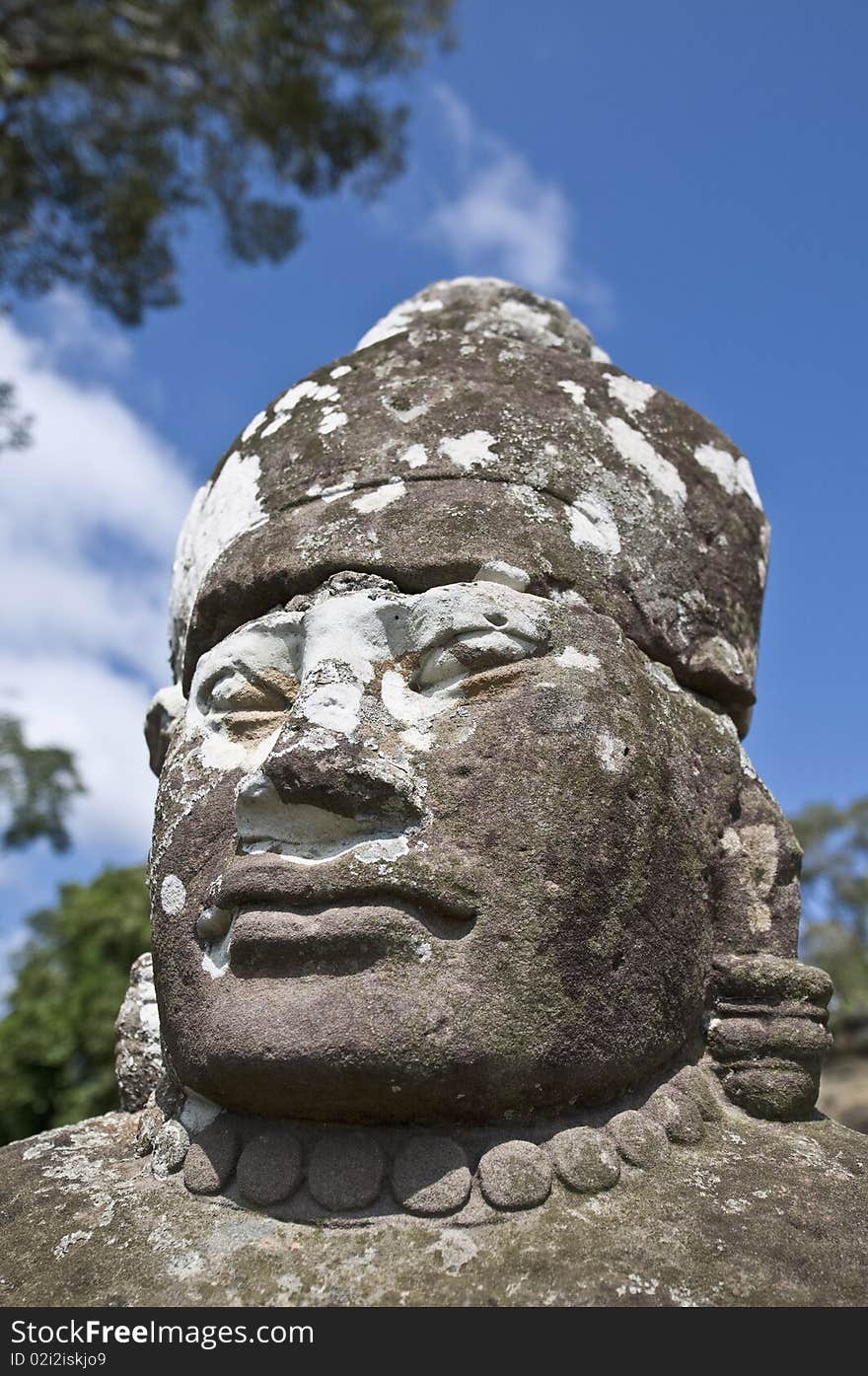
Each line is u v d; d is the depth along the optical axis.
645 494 2.58
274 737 2.18
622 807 2.08
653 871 2.12
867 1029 14.86
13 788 15.03
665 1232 1.75
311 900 1.86
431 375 2.63
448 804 1.94
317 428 2.61
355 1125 1.89
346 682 2.06
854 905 21.48
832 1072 13.84
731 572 2.71
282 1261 1.71
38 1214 1.94
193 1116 2.05
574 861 1.96
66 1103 9.06
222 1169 1.92
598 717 2.11
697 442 2.84
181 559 2.97
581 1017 1.91
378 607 2.18
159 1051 2.53
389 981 1.81
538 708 2.06
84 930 9.98
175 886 2.14
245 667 2.28
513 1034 1.83
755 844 2.46
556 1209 1.78
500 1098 1.85
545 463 2.46
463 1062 1.78
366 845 1.89
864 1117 10.68
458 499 2.33
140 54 7.15
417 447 2.45
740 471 2.91
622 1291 1.61
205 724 2.34
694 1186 1.88
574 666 2.16
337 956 1.84
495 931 1.86
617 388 2.77
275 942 1.85
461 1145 1.86
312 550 2.33
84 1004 9.43
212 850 2.12
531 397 2.60
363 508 2.36
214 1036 1.86
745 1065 2.20
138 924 9.73
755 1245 1.73
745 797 2.52
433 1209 1.77
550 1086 1.89
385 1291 1.62
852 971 18.78
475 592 2.16
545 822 1.96
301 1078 1.79
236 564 2.44
